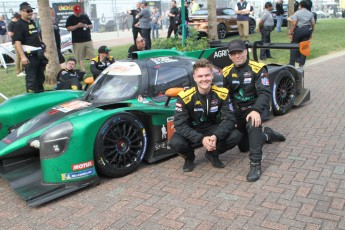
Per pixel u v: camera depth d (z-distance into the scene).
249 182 3.53
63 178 3.47
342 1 39.66
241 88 3.86
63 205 3.33
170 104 4.29
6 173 3.92
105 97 4.34
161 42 8.66
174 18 14.28
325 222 2.81
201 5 19.56
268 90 3.71
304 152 4.15
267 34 10.63
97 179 3.64
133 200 3.35
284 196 3.23
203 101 3.67
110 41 18.91
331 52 12.22
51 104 4.77
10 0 19.45
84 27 9.65
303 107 5.94
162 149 4.15
